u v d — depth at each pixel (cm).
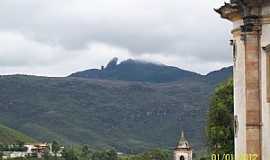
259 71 4959
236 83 5238
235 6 5125
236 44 5222
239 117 5159
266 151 4928
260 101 4956
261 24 4950
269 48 4906
